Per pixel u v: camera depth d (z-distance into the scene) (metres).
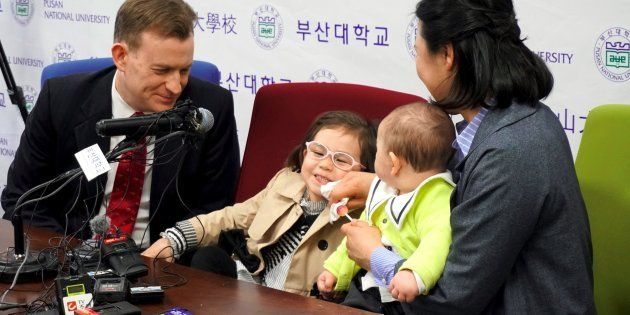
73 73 2.56
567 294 1.55
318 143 1.99
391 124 1.73
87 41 3.62
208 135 2.36
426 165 1.71
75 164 2.30
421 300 1.58
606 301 1.82
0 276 1.61
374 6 2.84
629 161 1.81
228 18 3.22
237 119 3.27
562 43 2.46
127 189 2.20
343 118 2.03
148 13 2.08
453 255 1.56
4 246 1.83
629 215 1.79
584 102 2.46
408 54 2.79
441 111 1.72
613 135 1.85
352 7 2.89
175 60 2.10
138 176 2.26
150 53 2.09
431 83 1.64
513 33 1.58
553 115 1.61
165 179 2.28
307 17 3.01
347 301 1.75
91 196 2.24
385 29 2.83
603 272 1.83
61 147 2.31
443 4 1.58
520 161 1.50
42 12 3.75
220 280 1.63
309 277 1.99
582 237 1.56
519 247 1.52
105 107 2.27
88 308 1.41
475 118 1.63
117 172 2.24
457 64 1.58
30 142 2.34
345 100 2.26
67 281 1.47
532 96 1.56
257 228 2.07
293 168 2.16
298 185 2.08
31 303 1.50
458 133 1.75
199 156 2.33
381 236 1.75
